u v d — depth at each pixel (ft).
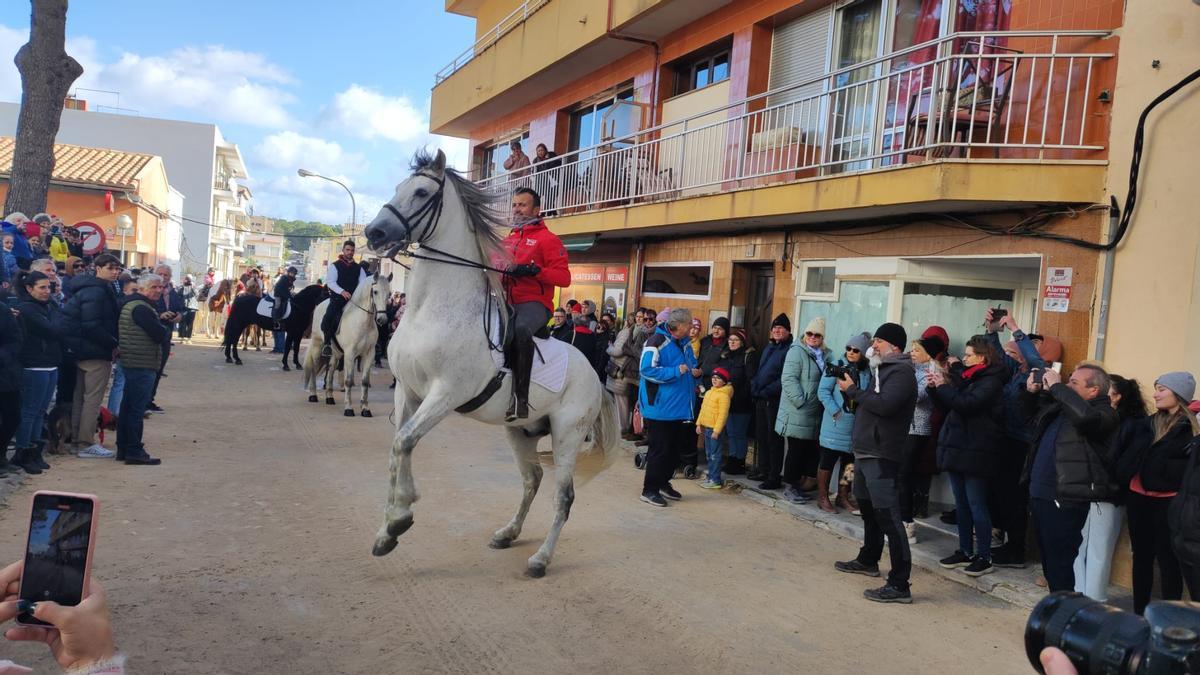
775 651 14.66
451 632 14.42
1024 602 18.17
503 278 18.02
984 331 27.07
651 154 38.55
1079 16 22.48
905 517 22.36
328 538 19.07
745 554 20.45
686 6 37.29
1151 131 19.79
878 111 29.01
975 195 21.53
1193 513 14.40
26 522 18.35
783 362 26.78
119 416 24.71
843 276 28.71
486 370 16.60
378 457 28.60
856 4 31.30
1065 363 21.34
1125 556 19.06
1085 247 21.01
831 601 17.53
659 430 24.79
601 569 18.45
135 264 89.92
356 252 41.93
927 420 22.81
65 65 38.55
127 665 12.13
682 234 38.60
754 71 35.53
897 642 15.56
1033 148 23.17
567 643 14.33
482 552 19.04
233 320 57.41
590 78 49.08
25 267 30.96
